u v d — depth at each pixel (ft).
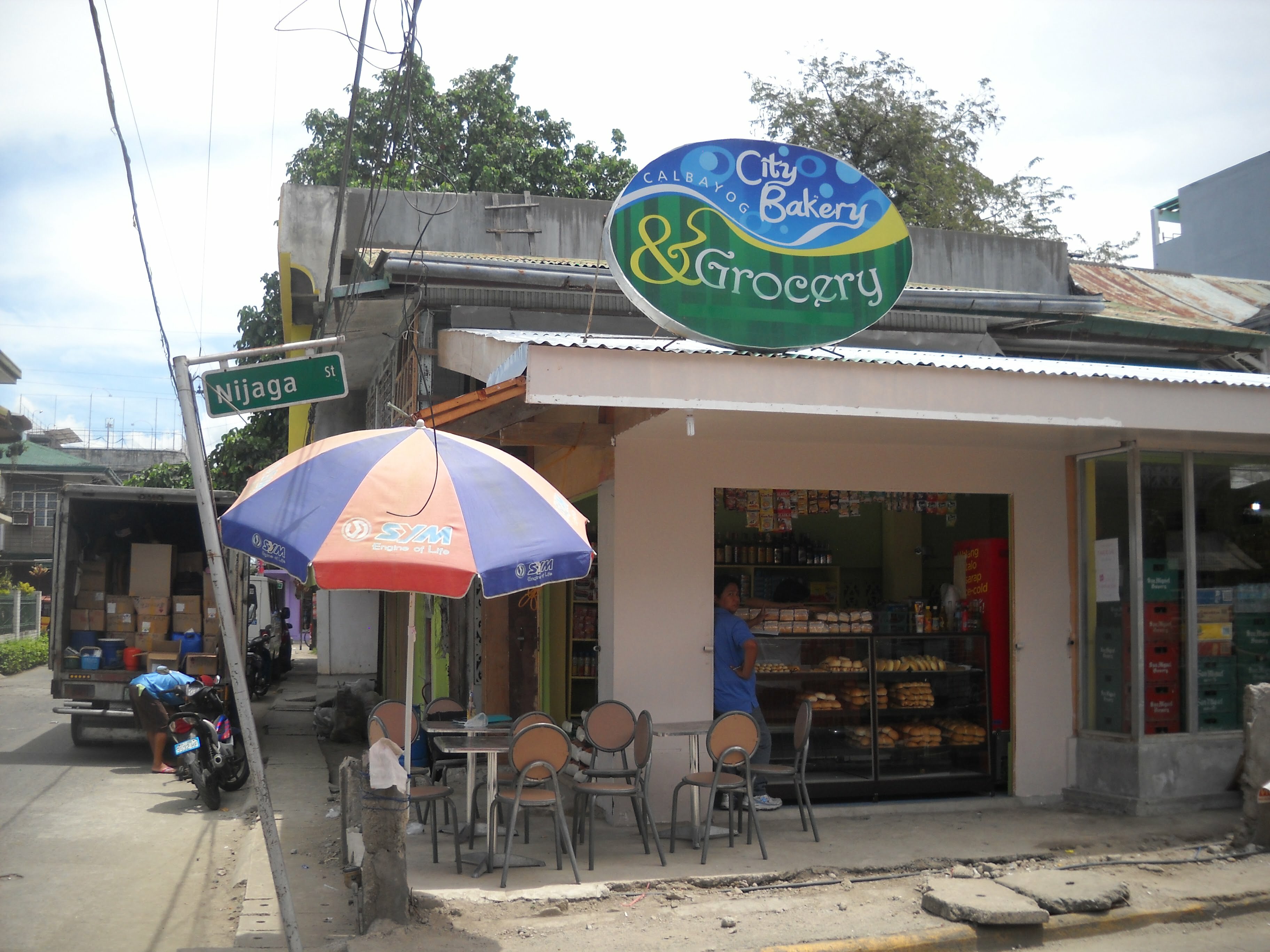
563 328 32.76
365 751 40.75
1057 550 28.73
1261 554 28.76
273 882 22.06
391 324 38.09
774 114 75.10
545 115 75.41
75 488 40.45
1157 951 17.51
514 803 19.81
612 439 25.71
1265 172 71.36
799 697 27.45
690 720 25.50
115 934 19.19
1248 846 22.58
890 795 27.35
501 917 18.22
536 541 16.51
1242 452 28.43
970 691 28.58
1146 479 27.40
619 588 25.35
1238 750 27.30
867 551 33.91
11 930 19.34
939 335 37.88
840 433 25.59
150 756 39.73
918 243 45.24
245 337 71.51
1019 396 22.70
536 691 32.91
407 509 16.11
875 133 74.08
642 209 22.95
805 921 18.19
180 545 46.29
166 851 25.54
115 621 41.91
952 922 18.04
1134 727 26.71
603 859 21.77
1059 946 17.75
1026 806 27.45
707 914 18.52
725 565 30.58
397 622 46.78
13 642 83.56
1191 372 27.58
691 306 23.07
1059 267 47.73
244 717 15.34
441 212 34.65
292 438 60.03
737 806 24.59
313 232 38.40
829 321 23.89
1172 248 78.38
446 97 71.51
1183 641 27.45
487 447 18.39
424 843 23.24
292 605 125.90
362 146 67.67
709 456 26.30
